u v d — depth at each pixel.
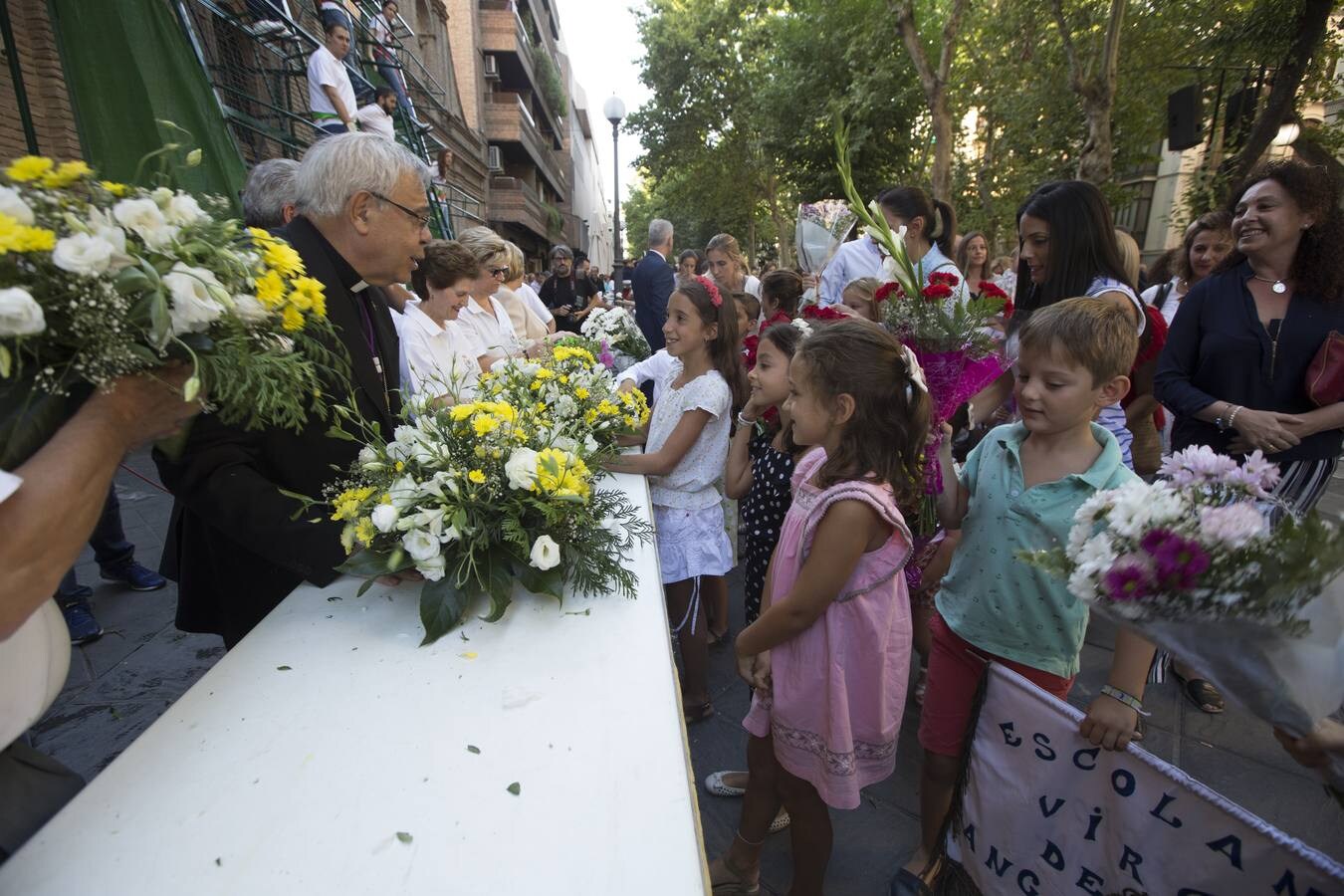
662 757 0.89
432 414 1.57
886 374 1.45
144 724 2.28
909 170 15.47
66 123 4.41
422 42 13.57
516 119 20.14
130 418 0.84
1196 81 10.20
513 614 1.25
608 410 2.15
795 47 15.23
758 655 1.71
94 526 0.78
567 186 40.59
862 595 1.48
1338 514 0.77
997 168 14.05
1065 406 1.42
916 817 2.06
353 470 1.41
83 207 0.84
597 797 0.82
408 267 1.71
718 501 2.53
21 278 0.76
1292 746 0.90
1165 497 0.87
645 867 0.73
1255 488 0.90
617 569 1.34
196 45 3.98
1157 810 1.08
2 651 0.81
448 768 0.87
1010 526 1.56
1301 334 2.00
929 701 1.75
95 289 0.78
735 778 2.19
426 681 1.05
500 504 1.26
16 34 4.13
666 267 5.58
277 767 0.87
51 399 0.78
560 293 8.65
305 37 5.46
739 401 2.58
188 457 1.28
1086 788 1.20
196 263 0.92
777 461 2.18
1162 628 0.87
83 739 2.21
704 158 23.31
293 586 1.60
